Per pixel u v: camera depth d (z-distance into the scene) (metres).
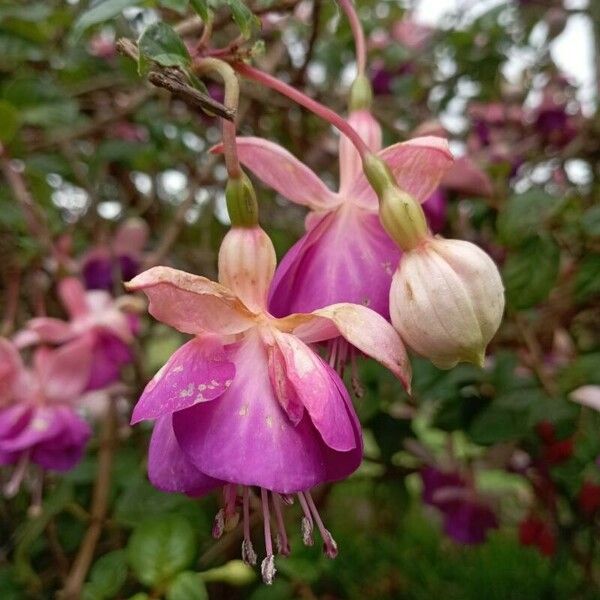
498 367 0.26
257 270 0.13
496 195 0.28
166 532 0.20
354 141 0.13
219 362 0.12
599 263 0.25
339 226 0.14
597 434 0.24
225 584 0.29
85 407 0.28
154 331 0.40
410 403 0.33
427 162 0.14
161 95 0.29
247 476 0.11
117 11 0.16
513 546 0.49
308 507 0.12
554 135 0.40
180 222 0.28
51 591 0.27
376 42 0.40
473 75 0.41
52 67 0.33
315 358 0.12
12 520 0.30
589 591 0.37
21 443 0.23
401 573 0.47
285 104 0.30
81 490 0.29
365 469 0.41
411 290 0.12
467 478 0.34
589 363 0.24
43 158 0.33
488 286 0.12
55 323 0.25
